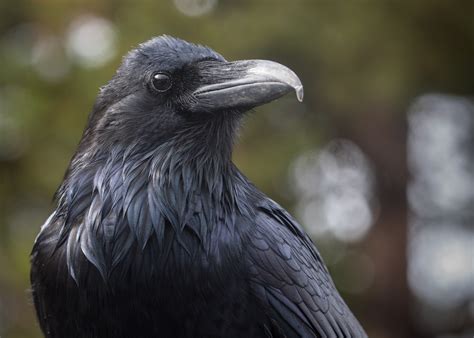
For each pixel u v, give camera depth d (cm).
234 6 1642
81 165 708
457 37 1753
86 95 1577
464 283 2092
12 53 1669
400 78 1619
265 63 704
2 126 1603
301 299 728
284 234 737
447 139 2066
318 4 1611
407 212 2067
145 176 693
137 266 676
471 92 1855
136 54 719
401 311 2058
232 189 713
